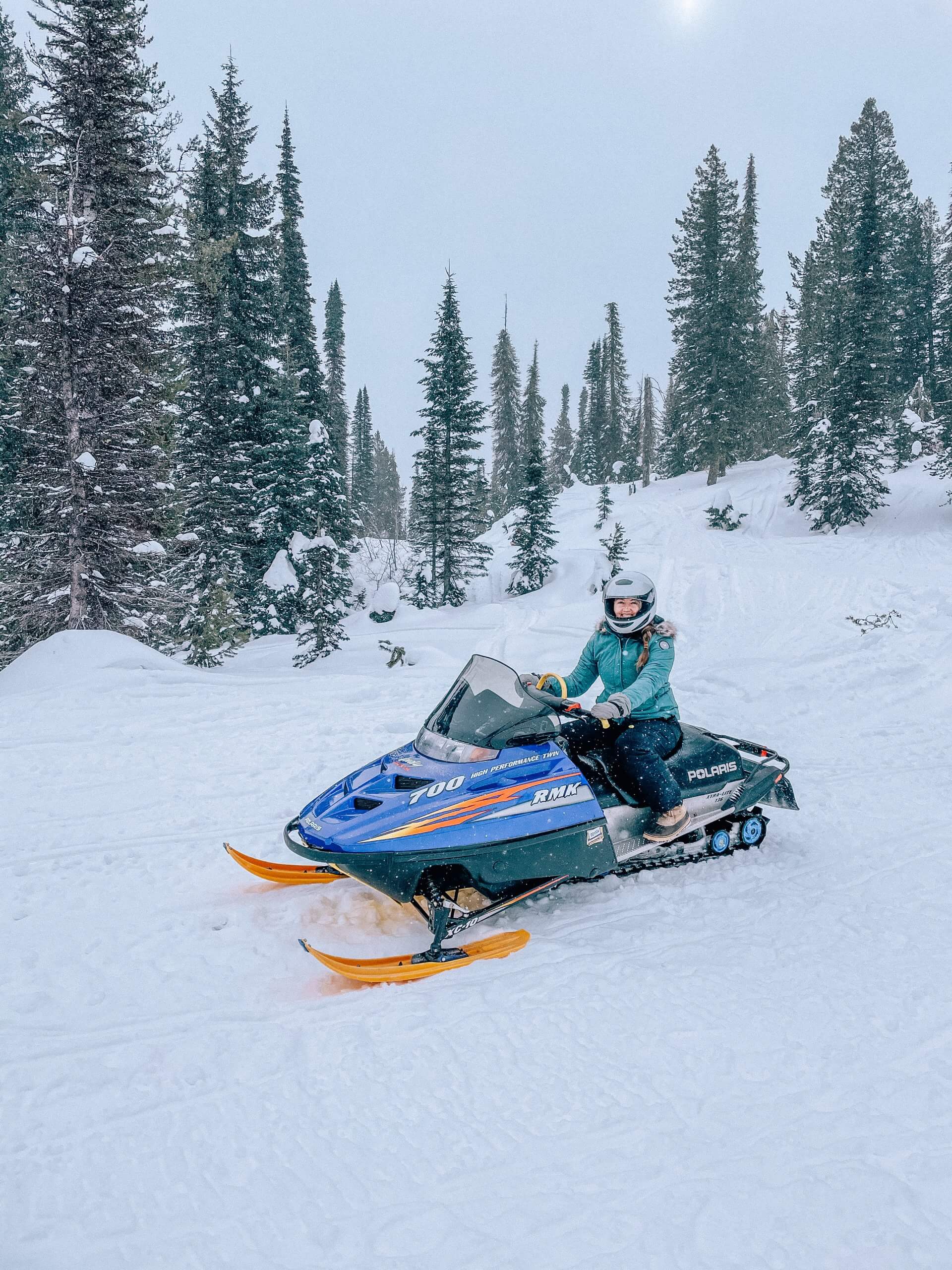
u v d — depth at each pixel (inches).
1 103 856.9
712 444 1844.2
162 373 634.2
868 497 1309.1
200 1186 90.7
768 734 302.0
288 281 1190.9
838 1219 85.6
